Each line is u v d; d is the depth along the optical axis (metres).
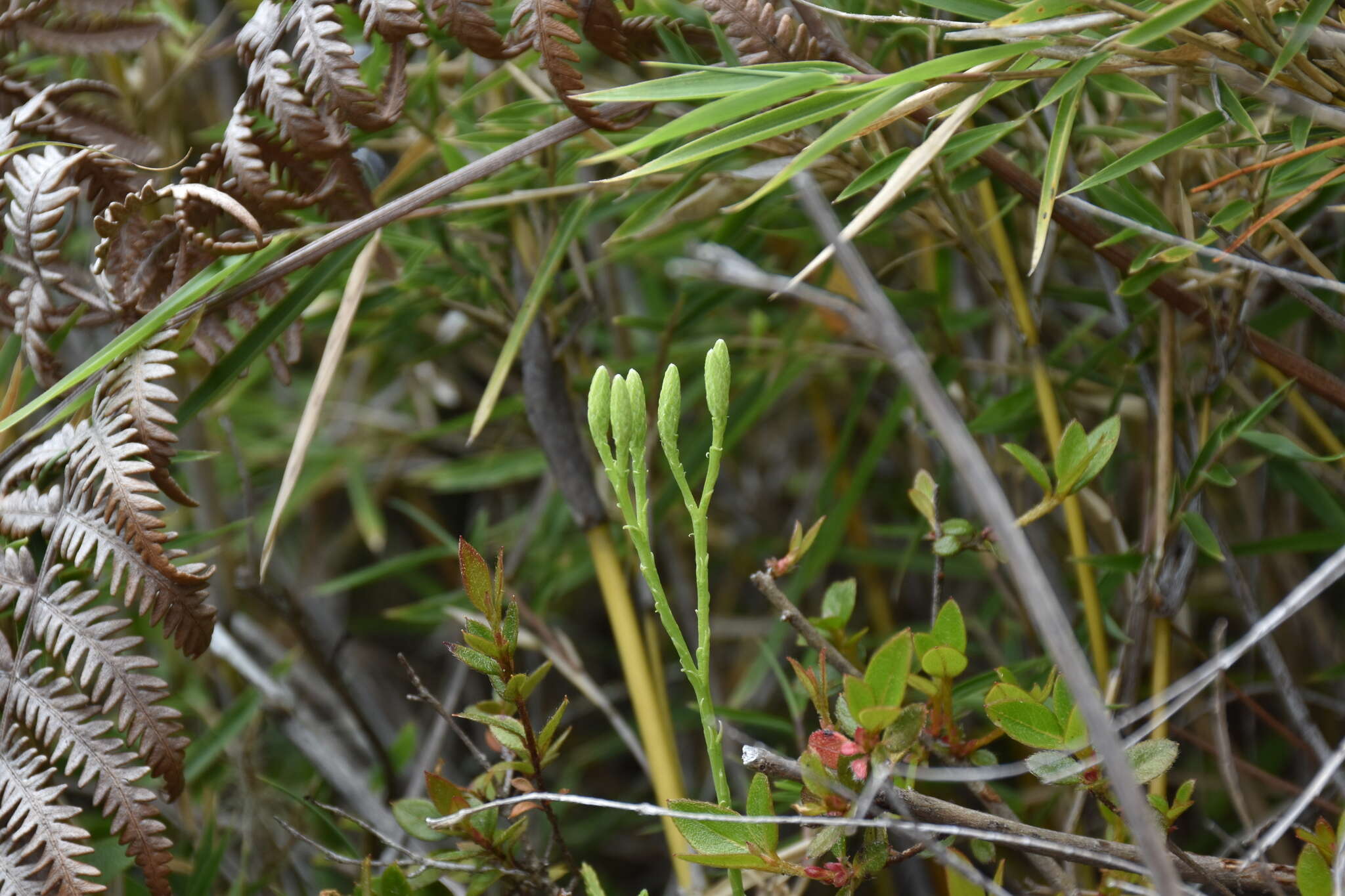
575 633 2.50
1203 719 1.62
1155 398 1.43
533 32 1.34
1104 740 1.21
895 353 1.21
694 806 1.30
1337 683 1.64
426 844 1.50
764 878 1.38
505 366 1.42
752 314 1.85
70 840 1.31
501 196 1.47
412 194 1.37
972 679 1.42
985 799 1.33
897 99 1.33
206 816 1.53
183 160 1.36
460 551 1.30
